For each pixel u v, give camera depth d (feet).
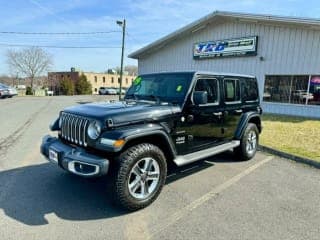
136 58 77.00
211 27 56.65
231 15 48.80
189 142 14.10
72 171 11.00
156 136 12.23
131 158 11.01
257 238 9.47
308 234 9.76
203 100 13.44
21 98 94.94
